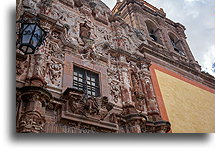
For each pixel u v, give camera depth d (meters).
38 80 10.41
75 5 17.14
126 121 12.31
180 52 24.62
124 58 16.08
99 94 12.98
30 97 9.45
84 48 14.33
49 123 9.98
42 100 9.66
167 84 17.50
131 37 19.23
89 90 12.81
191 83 19.92
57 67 12.23
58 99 10.59
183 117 15.89
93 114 11.16
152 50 19.39
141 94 14.60
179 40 26.33
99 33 16.91
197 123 16.34
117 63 15.49
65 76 12.13
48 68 11.91
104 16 18.61
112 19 18.97
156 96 15.73
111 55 15.87
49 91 10.81
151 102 14.81
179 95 17.44
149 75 16.75
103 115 11.49
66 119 10.23
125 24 19.62
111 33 17.88
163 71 18.44
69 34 14.59
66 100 10.80
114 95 13.59
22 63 10.87
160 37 23.89
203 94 19.83
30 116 8.91
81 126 10.62
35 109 9.12
